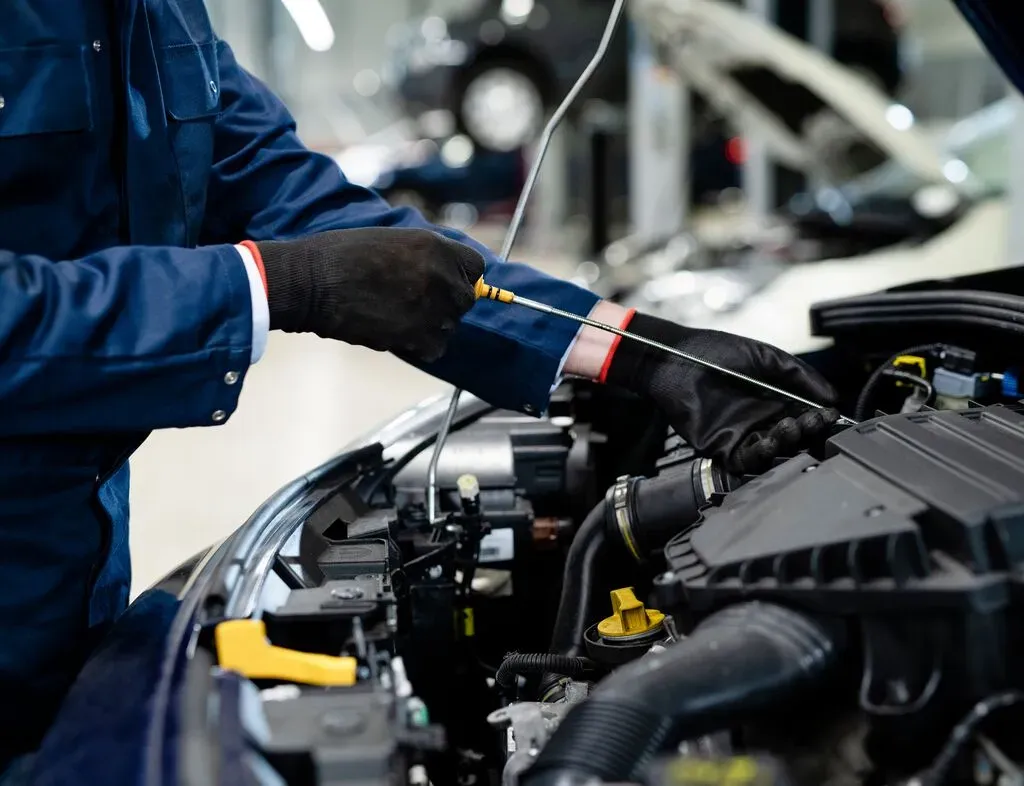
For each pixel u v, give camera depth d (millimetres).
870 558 747
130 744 696
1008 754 686
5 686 981
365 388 4566
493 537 1314
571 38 6918
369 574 1026
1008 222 3047
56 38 978
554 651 1133
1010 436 886
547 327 1198
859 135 4160
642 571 1221
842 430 1045
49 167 993
